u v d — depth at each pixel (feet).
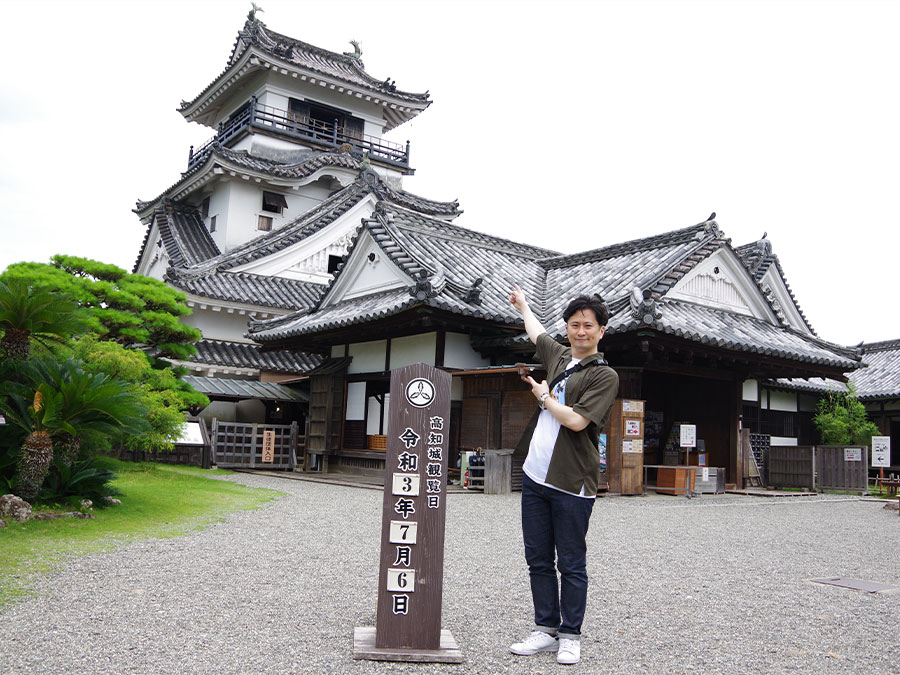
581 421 13.08
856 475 55.47
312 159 96.68
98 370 35.06
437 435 13.73
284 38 113.50
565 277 60.13
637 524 32.40
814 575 21.85
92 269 49.52
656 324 40.55
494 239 65.05
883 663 13.48
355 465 55.88
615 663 13.14
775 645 14.46
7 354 25.71
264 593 17.03
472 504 37.19
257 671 11.96
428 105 113.91
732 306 55.31
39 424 24.48
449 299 46.52
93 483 27.96
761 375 55.93
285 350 68.08
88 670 11.64
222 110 114.83
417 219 60.39
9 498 24.03
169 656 12.47
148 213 108.78
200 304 72.33
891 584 20.74
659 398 61.72
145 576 18.13
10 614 14.39
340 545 23.77
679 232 55.67
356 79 110.11
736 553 25.39
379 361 55.52
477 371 47.44
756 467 58.34
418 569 13.38
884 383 84.79
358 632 14.06
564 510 13.30
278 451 59.26
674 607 17.26
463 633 14.75
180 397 45.44
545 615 13.78
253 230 93.30
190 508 30.96
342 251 86.74
